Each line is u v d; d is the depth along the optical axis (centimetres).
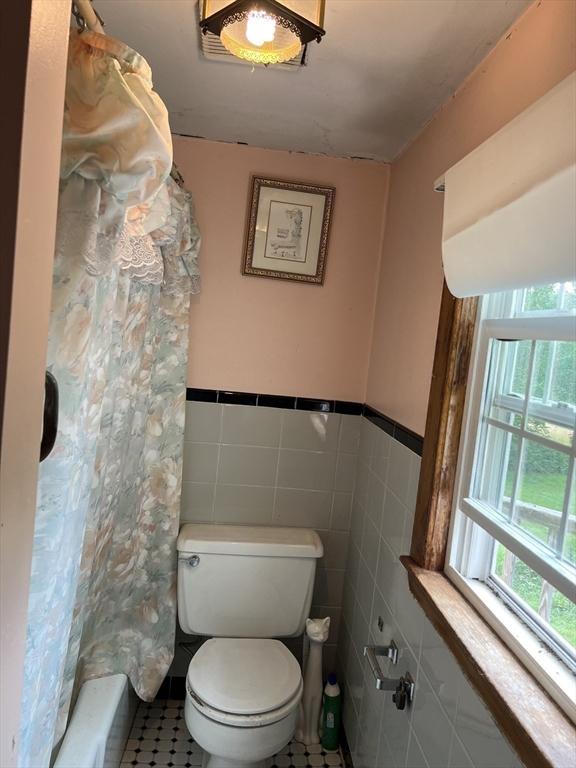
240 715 156
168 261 182
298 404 214
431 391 136
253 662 178
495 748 91
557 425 97
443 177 119
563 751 76
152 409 197
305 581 201
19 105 44
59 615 97
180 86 158
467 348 128
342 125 175
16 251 45
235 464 214
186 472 212
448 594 123
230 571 198
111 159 83
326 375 214
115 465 165
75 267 85
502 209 89
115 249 93
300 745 200
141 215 119
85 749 139
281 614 201
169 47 136
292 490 217
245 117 177
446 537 133
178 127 192
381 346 196
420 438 145
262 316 210
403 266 179
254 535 206
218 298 208
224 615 198
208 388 211
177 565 202
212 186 204
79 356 88
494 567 121
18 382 47
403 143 186
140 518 198
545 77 100
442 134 153
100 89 82
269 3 94
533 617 103
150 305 182
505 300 119
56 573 91
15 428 47
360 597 192
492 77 123
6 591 48
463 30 118
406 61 132
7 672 50
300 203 206
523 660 97
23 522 51
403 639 143
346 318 212
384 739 151
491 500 120
